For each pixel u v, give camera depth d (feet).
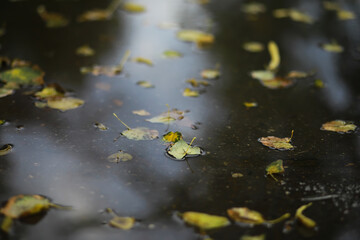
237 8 6.01
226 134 3.89
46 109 4.00
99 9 5.53
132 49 4.80
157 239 3.31
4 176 3.53
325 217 3.43
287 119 4.05
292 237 3.34
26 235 3.30
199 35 5.04
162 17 5.43
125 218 3.38
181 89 4.31
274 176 3.62
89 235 3.31
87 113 3.99
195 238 3.32
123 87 4.29
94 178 3.56
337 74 4.59
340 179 3.61
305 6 6.29
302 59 4.79
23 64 4.43
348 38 5.19
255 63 4.70
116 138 3.81
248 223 3.38
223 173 3.62
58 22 5.14
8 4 5.48
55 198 3.45
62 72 4.40
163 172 3.61
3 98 4.07
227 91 4.31
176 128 3.91
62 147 3.72
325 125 4.00
